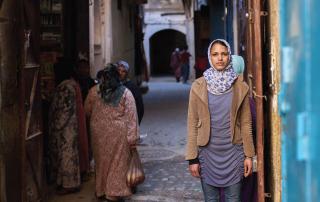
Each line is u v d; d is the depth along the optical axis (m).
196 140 2.77
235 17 6.87
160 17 24.22
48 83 5.52
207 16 14.38
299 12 1.73
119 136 3.70
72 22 6.19
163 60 30.05
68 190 4.19
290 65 1.97
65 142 3.99
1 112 2.67
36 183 3.59
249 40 3.83
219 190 2.92
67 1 6.16
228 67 2.66
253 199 3.02
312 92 1.55
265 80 2.87
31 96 3.45
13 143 2.88
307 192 1.62
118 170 3.71
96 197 4.07
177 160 5.54
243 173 2.72
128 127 3.73
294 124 1.89
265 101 2.89
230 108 2.66
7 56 2.77
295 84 1.85
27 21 3.30
